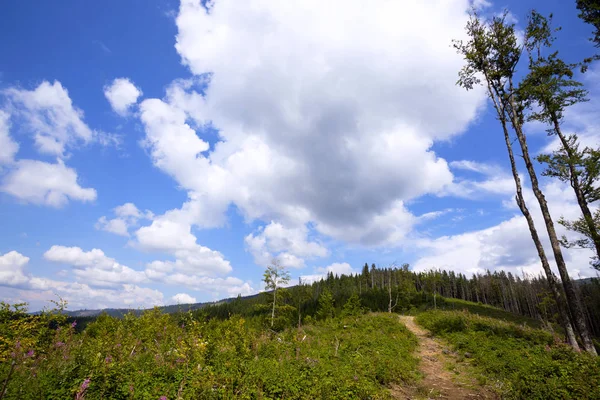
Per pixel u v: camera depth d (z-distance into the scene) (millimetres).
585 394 7758
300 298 40031
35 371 6668
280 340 14539
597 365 9570
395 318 27422
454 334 18359
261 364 9062
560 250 14297
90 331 13305
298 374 8820
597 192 15883
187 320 12656
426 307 58719
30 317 9023
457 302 77500
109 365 6574
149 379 6887
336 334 19406
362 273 99688
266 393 7531
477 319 21594
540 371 9461
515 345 14094
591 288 58062
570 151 17141
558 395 7941
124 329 13070
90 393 5891
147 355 8688
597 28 16547
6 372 6289
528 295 79000
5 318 8641
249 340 11750
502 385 9633
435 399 9141
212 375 7504
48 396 5594
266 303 28406
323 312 37125
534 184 15773
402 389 9977
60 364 6887
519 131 16750
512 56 17656
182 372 7531
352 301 35625
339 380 8836
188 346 9008
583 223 14992
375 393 8664
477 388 10016
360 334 19406
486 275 106438
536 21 16938
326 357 11977
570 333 13227
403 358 13719
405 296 55938
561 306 13859
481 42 18031
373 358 12367
